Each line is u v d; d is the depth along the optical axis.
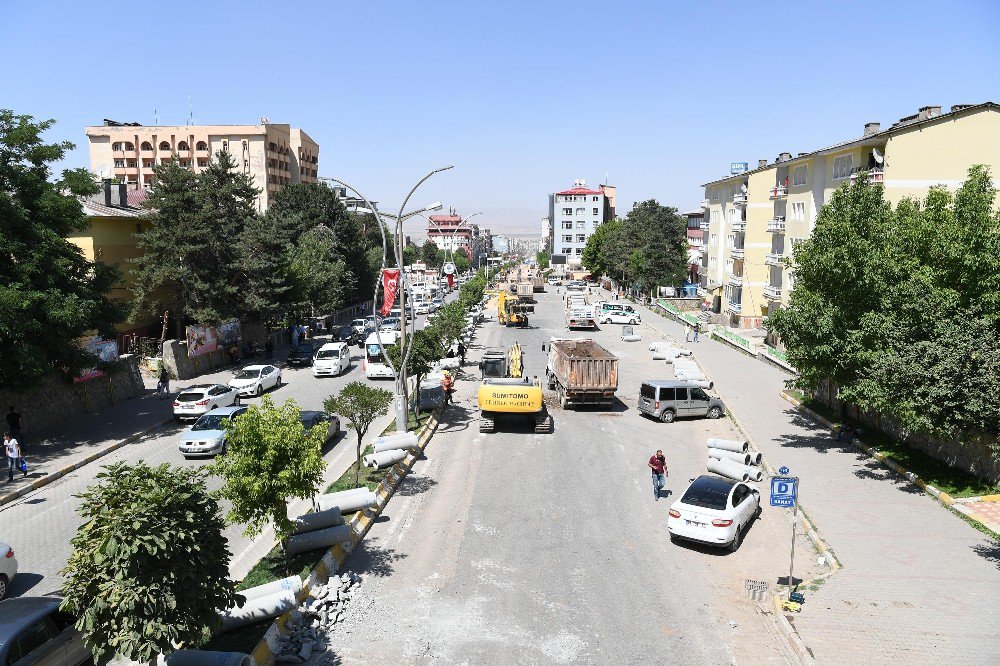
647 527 16.55
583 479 20.27
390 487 19.08
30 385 23.33
